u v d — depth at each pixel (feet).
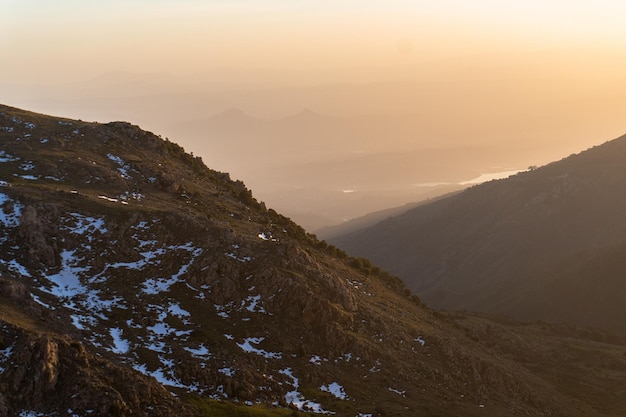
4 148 387.14
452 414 270.67
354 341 298.76
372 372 288.51
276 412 238.07
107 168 385.70
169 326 274.36
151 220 330.13
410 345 319.27
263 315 296.92
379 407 260.42
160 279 301.43
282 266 319.47
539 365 388.16
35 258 290.35
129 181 385.91
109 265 301.63
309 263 333.62
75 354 222.28
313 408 250.57
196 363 250.78
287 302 303.07
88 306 272.92
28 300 248.93
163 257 312.09
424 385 291.79
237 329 284.82
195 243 323.57
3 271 273.75
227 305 297.53
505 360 367.04
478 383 310.65
